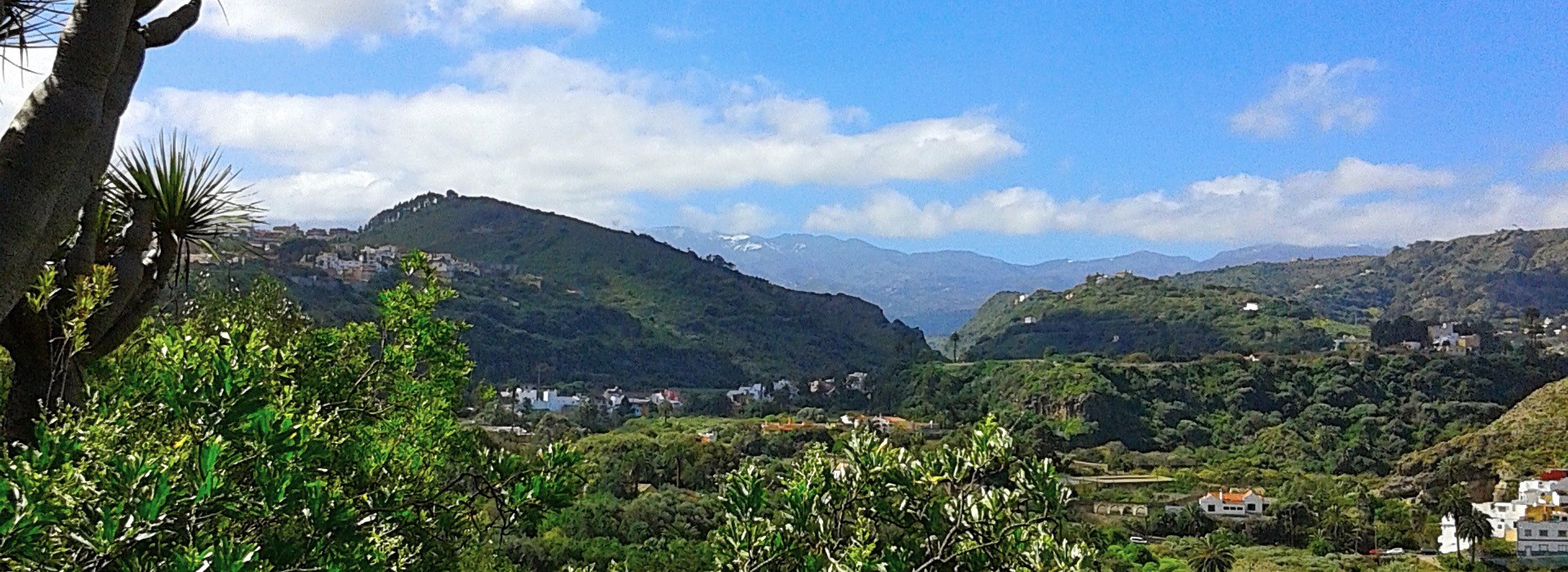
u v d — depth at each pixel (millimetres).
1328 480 62781
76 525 2500
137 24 4617
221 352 3473
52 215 3959
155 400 3414
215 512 2816
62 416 3311
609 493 34406
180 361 3670
